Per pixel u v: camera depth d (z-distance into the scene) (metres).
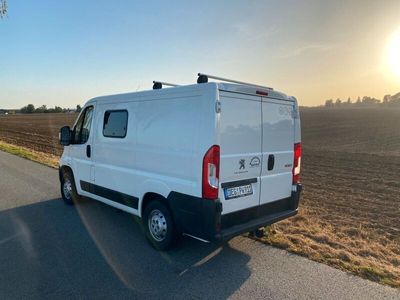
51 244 4.70
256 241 4.81
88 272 3.87
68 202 6.78
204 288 3.53
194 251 4.49
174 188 4.16
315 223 6.16
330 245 4.92
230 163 3.95
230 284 3.62
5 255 4.32
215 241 3.78
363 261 4.23
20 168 11.32
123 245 4.69
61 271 3.88
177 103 4.11
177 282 3.66
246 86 4.09
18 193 7.70
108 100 5.45
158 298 3.33
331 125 57.66
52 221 5.70
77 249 4.53
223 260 4.21
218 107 3.73
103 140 5.55
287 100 4.78
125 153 5.04
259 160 4.35
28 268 3.95
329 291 3.47
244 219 4.21
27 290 3.46
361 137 38.59
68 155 6.68
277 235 5.03
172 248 4.55
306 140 35.78
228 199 3.96
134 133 4.83
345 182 11.78
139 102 4.73
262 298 3.34
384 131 45.88
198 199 3.86
